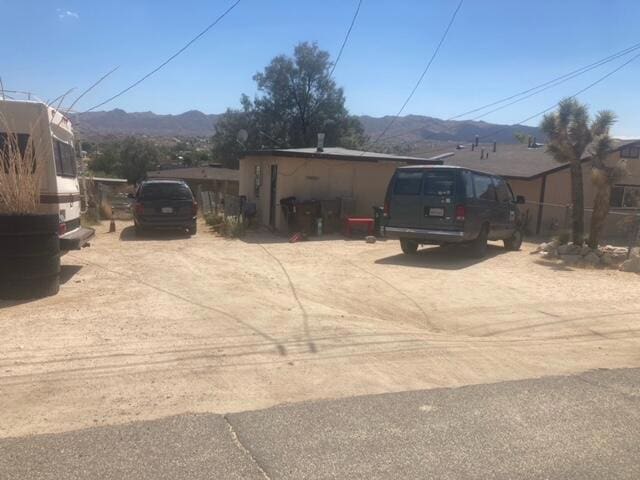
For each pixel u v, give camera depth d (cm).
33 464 382
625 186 2316
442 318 872
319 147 2053
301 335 708
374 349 667
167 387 529
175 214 1758
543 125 1513
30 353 603
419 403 507
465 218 1305
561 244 1483
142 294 900
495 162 2588
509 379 586
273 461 394
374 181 2061
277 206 1922
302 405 496
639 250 1414
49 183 935
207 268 1180
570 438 444
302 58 4925
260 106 5066
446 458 406
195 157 6950
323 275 1148
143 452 401
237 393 521
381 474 381
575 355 690
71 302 829
